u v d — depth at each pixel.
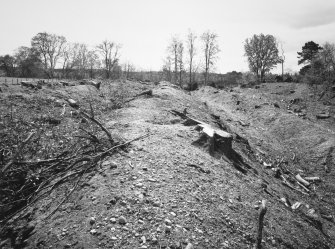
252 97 36.19
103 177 8.57
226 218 8.09
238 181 11.35
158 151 10.67
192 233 6.91
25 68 68.88
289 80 48.91
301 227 10.72
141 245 6.20
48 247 6.30
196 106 22.89
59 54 66.56
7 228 7.36
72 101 18.73
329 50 48.53
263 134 25.72
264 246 7.82
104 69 59.88
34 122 14.69
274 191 13.65
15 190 9.14
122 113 16.61
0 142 11.76
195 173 9.92
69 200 7.80
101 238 6.32
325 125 29.62
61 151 11.52
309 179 19.39
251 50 61.38
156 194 7.96
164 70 60.53
